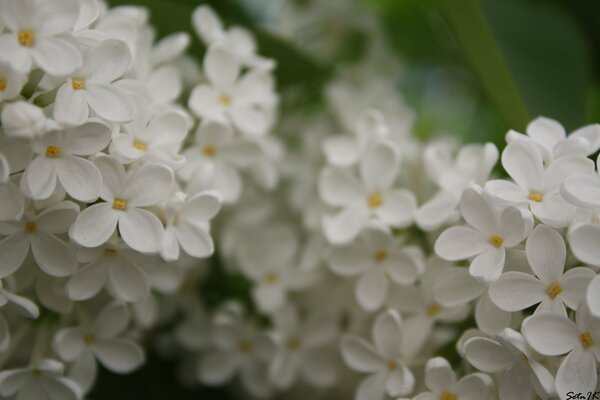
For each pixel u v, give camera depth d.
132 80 0.27
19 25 0.25
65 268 0.26
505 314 0.26
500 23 0.33
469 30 0.31
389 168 0.30
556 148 0.27
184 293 0.32
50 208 0.26
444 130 0.38
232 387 0.33
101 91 0.26
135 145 0.27
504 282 0.26
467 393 0.26
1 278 0.26
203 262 0.32
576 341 0.25
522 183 0.26
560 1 0.35
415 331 0.28
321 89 0.35
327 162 0.32
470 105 0.38
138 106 0.27
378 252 0.29
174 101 0.31
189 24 0.31
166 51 0.30
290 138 0.34
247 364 0.32
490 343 0.26
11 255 0.26
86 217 0.26
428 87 0.39
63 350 0.28
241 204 0.32
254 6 0.36
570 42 0.33
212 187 0.29
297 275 0.32
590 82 0.33
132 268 0.27
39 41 0.25
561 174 0.26
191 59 0.32
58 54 0.25
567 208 0.26
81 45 0.26
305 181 0.33
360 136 0.32
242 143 0.30
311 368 0.31
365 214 0.30
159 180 0.26
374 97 0.35
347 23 0.37
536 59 0.33
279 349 0.31
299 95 0.35
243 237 0.32
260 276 0.32
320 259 0.31
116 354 0.28
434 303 0.28
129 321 0.29
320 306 0.32
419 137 0.37
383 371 0.28
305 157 0.33
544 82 0.32
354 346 0.28
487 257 0.26
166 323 0.33
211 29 0.31
